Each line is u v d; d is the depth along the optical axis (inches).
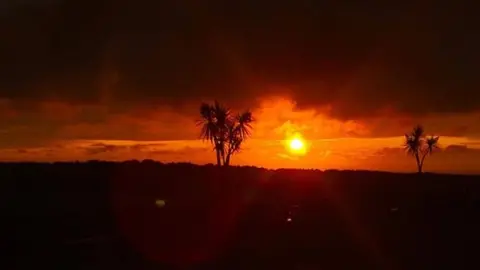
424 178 3673.7
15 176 2544.3
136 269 869.8
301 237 1227.2
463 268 946.7
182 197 2094.0
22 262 882.8
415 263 982.4
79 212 1434.5
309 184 3105.3
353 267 940.0
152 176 2815.0
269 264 944.3
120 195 2114.9
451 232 1363.2
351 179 3543.3
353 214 1699.1
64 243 1032.8
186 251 1027.9
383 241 1192.8
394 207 1935.3
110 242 1067.3
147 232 1203.9
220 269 886.4
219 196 2185.0
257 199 2098.9
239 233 1254.3
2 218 1249.4
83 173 2810.0
